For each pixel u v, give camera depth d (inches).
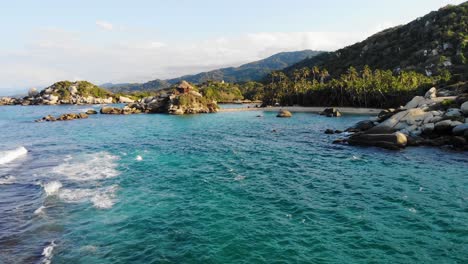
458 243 704.4
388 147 1797.5
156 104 5620.1
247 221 839.1
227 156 1721.2
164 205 959.0
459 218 832.9
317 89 6284.5
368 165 1453.0
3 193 1064.2
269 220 844.6
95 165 1491.1
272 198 1019.9
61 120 4183.1
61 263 636.7
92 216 872.3
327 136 2450.8
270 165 1494.8
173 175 1309.1
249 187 1140.5
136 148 1979.6
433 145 1808.6
